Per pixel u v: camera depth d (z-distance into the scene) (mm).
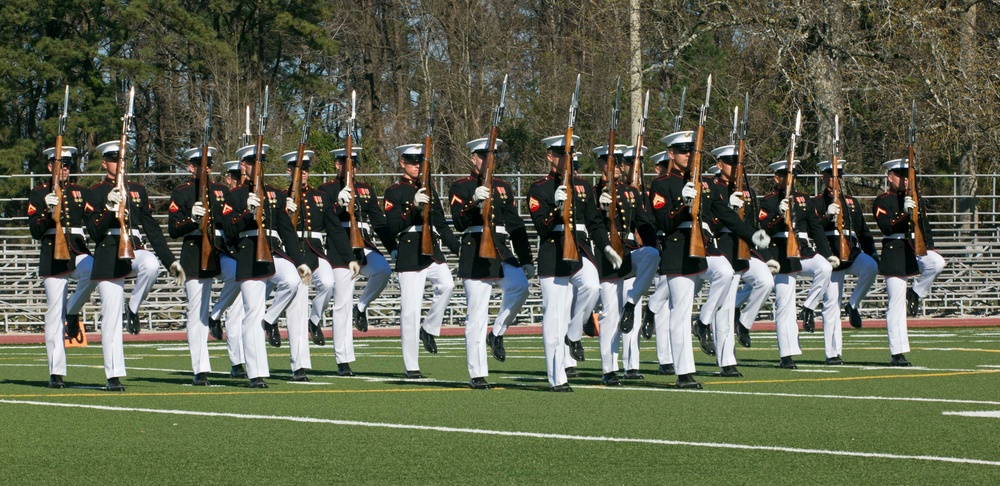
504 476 12906
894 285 25266
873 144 60781
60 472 13242
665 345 23516
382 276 25547
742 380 22328
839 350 25953
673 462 13602
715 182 21531
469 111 75188
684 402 18828
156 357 29656
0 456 14156
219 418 17125
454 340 36562
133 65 72812
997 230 48281
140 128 80312
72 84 73812
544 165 68375
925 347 30969
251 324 21516
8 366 27078
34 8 72250
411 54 81750
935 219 57000
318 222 24625
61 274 21312
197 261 22172
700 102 63406
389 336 39781
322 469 13328
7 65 71250
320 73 85938
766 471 13070
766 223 25172
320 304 24953
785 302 25078
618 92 20844
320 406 18469
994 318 44625
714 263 22500
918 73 52656
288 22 76562
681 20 57812
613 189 20531
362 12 83875
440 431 15852
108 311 20938
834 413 17469
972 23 55000
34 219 21203
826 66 51125
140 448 14656
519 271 20875
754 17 52375
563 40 74500
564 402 18891
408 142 77062
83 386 21984
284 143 70375
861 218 26469
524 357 28969
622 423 16547
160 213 59938
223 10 76812
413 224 22797
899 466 13281
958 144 52688
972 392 20109
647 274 21781
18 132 75250
